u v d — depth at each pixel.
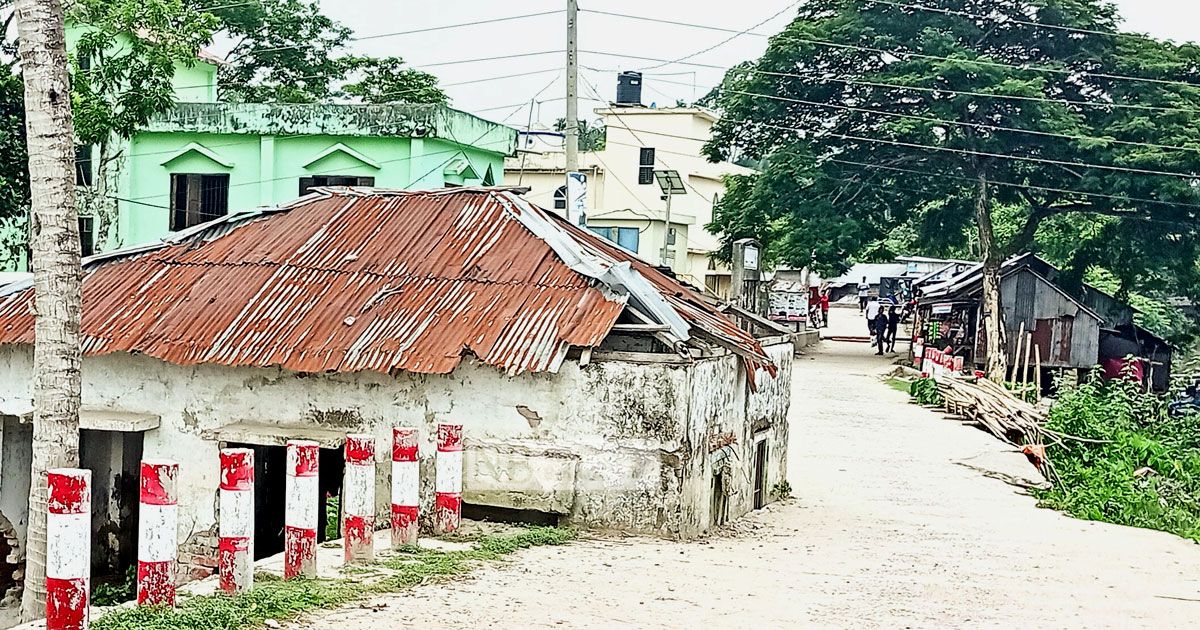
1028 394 28.30
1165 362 37.94
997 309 35.22
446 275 12.12
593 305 11.28
